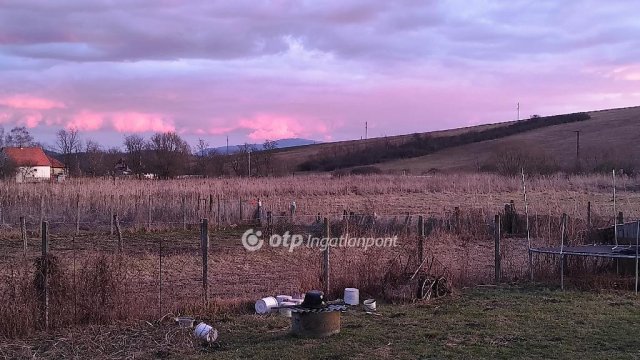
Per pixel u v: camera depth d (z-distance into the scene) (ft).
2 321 31.60
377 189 144.56
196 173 229.66
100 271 35.24
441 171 237.86
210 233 82.12
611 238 51.98
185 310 36.47
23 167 213.87
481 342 30.04
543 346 29.12
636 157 229.66
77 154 272.92
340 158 318.65
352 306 38.58
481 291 42.88
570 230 53.31
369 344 30.09
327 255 41.42
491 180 156.35
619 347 28.81
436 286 41.68
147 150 223.71
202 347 30.53
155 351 29.58
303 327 31.53
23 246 63.00
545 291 42.37
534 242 63.16
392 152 320.70
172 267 53.98
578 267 46.34
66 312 33.65
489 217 79.66
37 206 87.45
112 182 123.95
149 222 83.76
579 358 27.07
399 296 40.19
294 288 44.24
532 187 147.02
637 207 101.65
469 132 349.20
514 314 35.81
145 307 35.81
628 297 40.11
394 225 74.13
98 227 82.94
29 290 33.24
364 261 44.45
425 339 30.78
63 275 34.35
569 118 345.31
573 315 35.37
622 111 352.49
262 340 31.37
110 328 33.04
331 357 28.02
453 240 68.28
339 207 108.47
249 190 128.67
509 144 281.54
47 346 30.35
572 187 146.10
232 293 42.93
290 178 171.42
